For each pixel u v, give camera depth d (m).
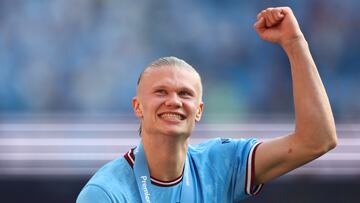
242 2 21.62
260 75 21.00
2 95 20.03
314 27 21.33
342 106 20.53
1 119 19.30
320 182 15.79
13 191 16.27
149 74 5.47
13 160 16.77
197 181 5.67
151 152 5.50
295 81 5.55
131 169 5.59
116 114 19.56
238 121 19.56
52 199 16.30
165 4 21.61
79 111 20.44
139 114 5.62
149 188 5.52
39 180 16.36
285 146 5.60
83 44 21.06
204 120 19.66
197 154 5.80
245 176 5.73
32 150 17.19
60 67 20.70
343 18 21.27
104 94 20.67
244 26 21.56
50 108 20.25
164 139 5.40
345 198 15.92
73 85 20.59
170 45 21.52
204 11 21.64
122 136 17.95
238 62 21.27
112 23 21.30
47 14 20.97
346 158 16.33
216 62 21.38
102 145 17.52
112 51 21.12
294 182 15.66
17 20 20.84
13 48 20.59
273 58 21.09
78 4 21.16
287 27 5.59
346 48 21.16
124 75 21.00
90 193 5.38
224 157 5.80
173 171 5.54
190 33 21.61
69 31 21.00
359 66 21.03
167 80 5.38
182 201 5.57
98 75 20.84
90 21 21.20
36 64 20.59
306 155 5.55
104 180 5.46
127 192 5.47
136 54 21.31
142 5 21.52
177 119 5.36
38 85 20.36
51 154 16.98
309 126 5.47
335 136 5.55
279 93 20.75
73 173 16.56
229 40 21.50
